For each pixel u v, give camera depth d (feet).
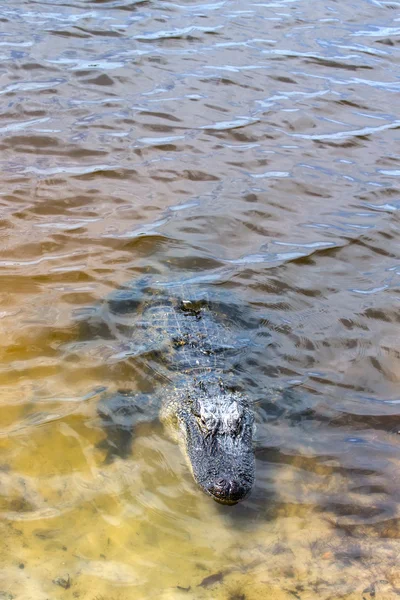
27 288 22.48
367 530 14.74
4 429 16.75
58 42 42.83
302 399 18.74
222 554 13.99
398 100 38.75
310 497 15.57
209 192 29.45
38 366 19.19
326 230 27.27
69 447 16.46
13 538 13.79
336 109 37.32
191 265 24.70
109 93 37.32
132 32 45.29
